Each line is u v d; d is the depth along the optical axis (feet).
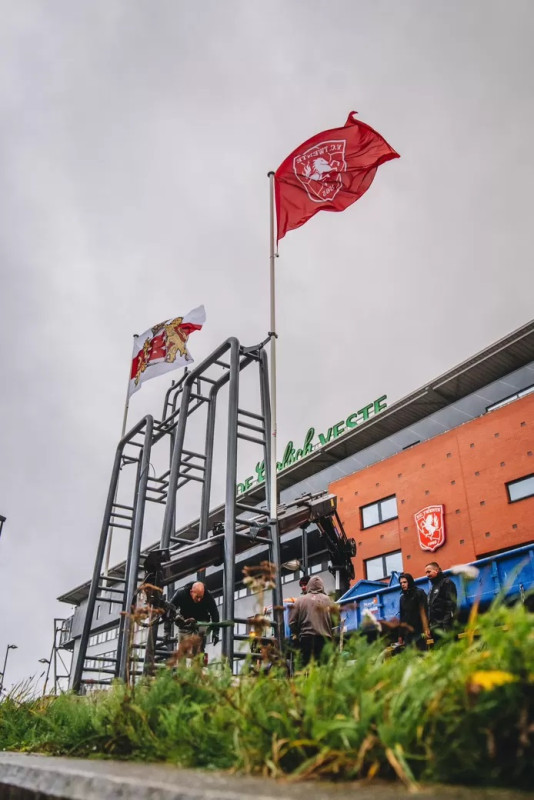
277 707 8.25
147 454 43.32
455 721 5.96
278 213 43.62
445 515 80.69
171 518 36.68
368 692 7.22
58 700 16.67
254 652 14.47
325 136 45.01
